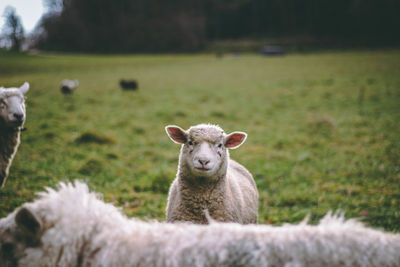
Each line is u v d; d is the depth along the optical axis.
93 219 2.22
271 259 1.95
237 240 2.03
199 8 121.12
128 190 7.43
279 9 118.12
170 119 15.59
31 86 25.95
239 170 5.62
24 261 2.12
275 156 10.29
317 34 101.25
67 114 15.95
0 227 2.27
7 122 5.45
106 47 95.62
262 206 6.93
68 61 55.12
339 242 2.00
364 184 7.94
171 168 8.87
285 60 56.62
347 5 99.75
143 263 2.04
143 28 99.19
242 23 123.62
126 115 16.20
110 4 100.31
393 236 2.12
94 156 9.37
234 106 19.02
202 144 4.43
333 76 31.16
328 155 10.34
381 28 89.69
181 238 2.10
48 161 8.99
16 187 7.16
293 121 15.22
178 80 32.94
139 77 35.62
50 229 2.14
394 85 24.11
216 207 4.51
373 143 11.52
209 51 95.50
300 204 7.01
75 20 91.81
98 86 27.91
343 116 15.82
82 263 2.12
